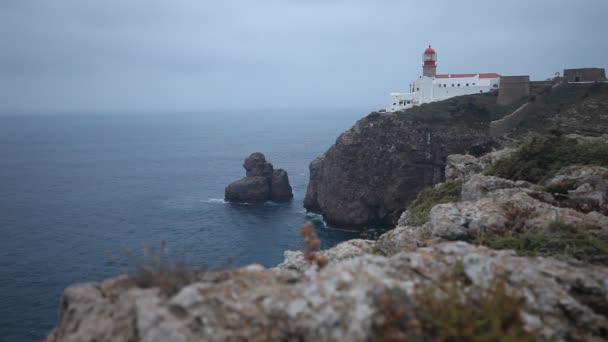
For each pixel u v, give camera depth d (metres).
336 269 8.04
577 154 29.83
